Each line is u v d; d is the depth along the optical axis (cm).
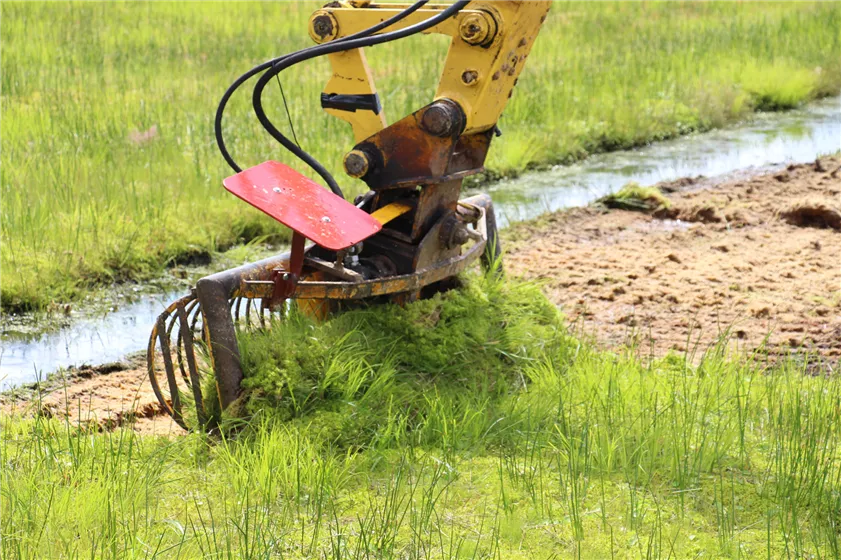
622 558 1105
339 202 1427
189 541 1118
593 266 2258
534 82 3972
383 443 1340
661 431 1368
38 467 1241
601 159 3412
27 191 2450
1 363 1783
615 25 5500
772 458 1342
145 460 1299
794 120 4031
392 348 1535
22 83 3644
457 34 1492
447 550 1112
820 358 1716
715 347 1791
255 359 1412
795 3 6250
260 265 1444
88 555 1080
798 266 2223
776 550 1127
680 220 2636
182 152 2895
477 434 1380
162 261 2273
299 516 1183
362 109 1628
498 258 1822
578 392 1522
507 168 3155
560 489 1249
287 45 4750
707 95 3981
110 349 1861
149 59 4259
